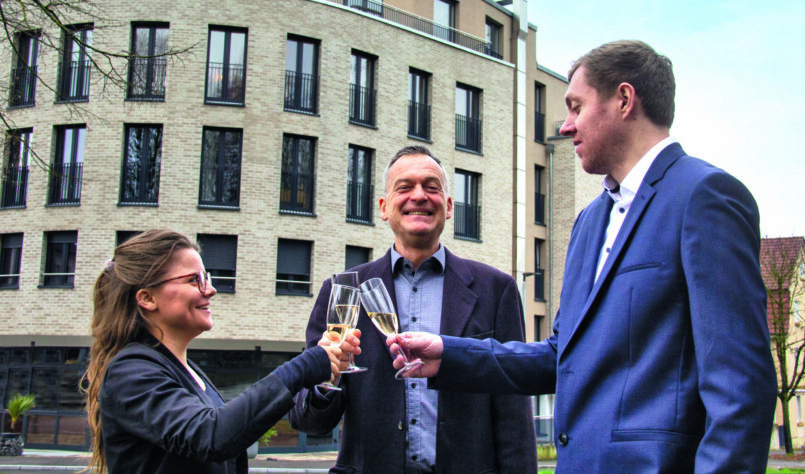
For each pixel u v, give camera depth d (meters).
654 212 2.17
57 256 20.09
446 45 23.97
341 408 3.19
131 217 19.36
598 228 2.46
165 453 2.18
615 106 2.31
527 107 27.92
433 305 3.38
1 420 20.12
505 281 3.48
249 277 19.36
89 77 19.91
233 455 2.07
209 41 20.25
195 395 2.34
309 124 20.59
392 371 3.18
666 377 2.04
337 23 21.31
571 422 2.22
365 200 21.77
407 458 3.12
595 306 2.25
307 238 20.17
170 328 2.48
